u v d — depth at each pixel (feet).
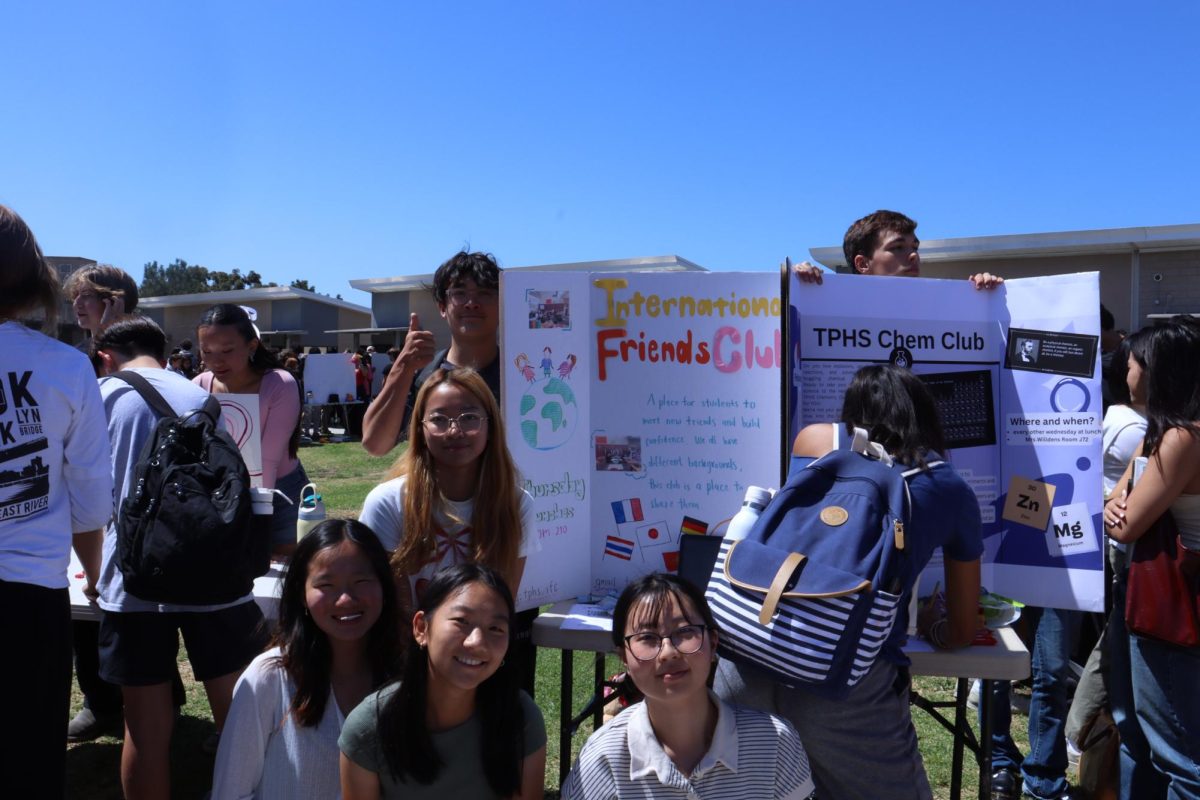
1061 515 9.56
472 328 10.39
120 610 8.80
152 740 9.00
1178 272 53.36
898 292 9.82
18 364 6.92
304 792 7.29
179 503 8.29
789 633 6.91
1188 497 8.06
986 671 8.06
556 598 9.79
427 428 8.06
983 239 55.47
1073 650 12.36
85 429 7.48
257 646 9.28
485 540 8.20
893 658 7.39
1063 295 9.60
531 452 9.59
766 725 7.00
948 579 8.02
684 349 9.91
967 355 9.95
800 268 9.66
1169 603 8.02
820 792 7.45
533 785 7.13
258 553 8.76
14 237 6.97
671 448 9.97
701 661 6.72
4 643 6.67
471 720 6.86
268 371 11.98
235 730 7.33
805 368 9.70
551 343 9.74
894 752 7.26
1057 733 10.68
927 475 7.47
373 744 6.73
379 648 7.57
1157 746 8.31
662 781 6.77
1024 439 9.77
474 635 6.50
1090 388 9.44
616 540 10.08
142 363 10.18
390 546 8.25
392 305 88.33
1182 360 8.10
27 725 6.81
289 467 12.36
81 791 11.71
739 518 8.07
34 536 6.93
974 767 12.06
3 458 6.76
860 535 7.15
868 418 7.86
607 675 15.60
